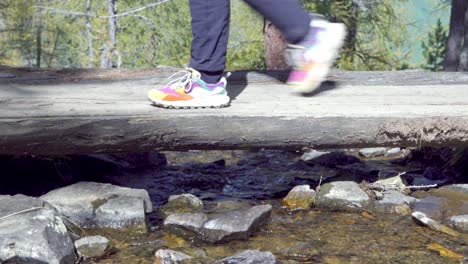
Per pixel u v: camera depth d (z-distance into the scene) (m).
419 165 4.43
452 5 12.50
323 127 3.12
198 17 3.07
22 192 3.47
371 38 17.39
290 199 3.56
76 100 3.38
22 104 3.23
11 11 19.84
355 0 14.62
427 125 3.18
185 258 2.71
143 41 18.92
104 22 19.53
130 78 4.06
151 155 4.31
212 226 2.98
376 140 3.19
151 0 18.80
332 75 4.21
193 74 3.16
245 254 2.66
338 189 3.52
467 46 10.65
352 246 2.92
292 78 3.24
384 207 3.42
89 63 20.00
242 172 4.25
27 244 2.51
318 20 2.97
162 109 3.16
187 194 3.49
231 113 3.09
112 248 2.83
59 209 3.06
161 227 3.12
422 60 19.50
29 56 22.64
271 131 3.08
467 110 3.33
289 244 2.93
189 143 3.06
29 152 2.96
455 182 3.99
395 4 17.94
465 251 2.88
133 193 3.26
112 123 2.94
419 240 3.00
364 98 3.64
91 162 3.82
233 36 16.72
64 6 19.72
